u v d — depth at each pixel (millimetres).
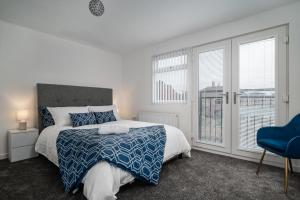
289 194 1722
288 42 2348
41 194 1702
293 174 2178
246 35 2701
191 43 3283
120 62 4613
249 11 2494
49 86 3121
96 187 1440
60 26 2943
